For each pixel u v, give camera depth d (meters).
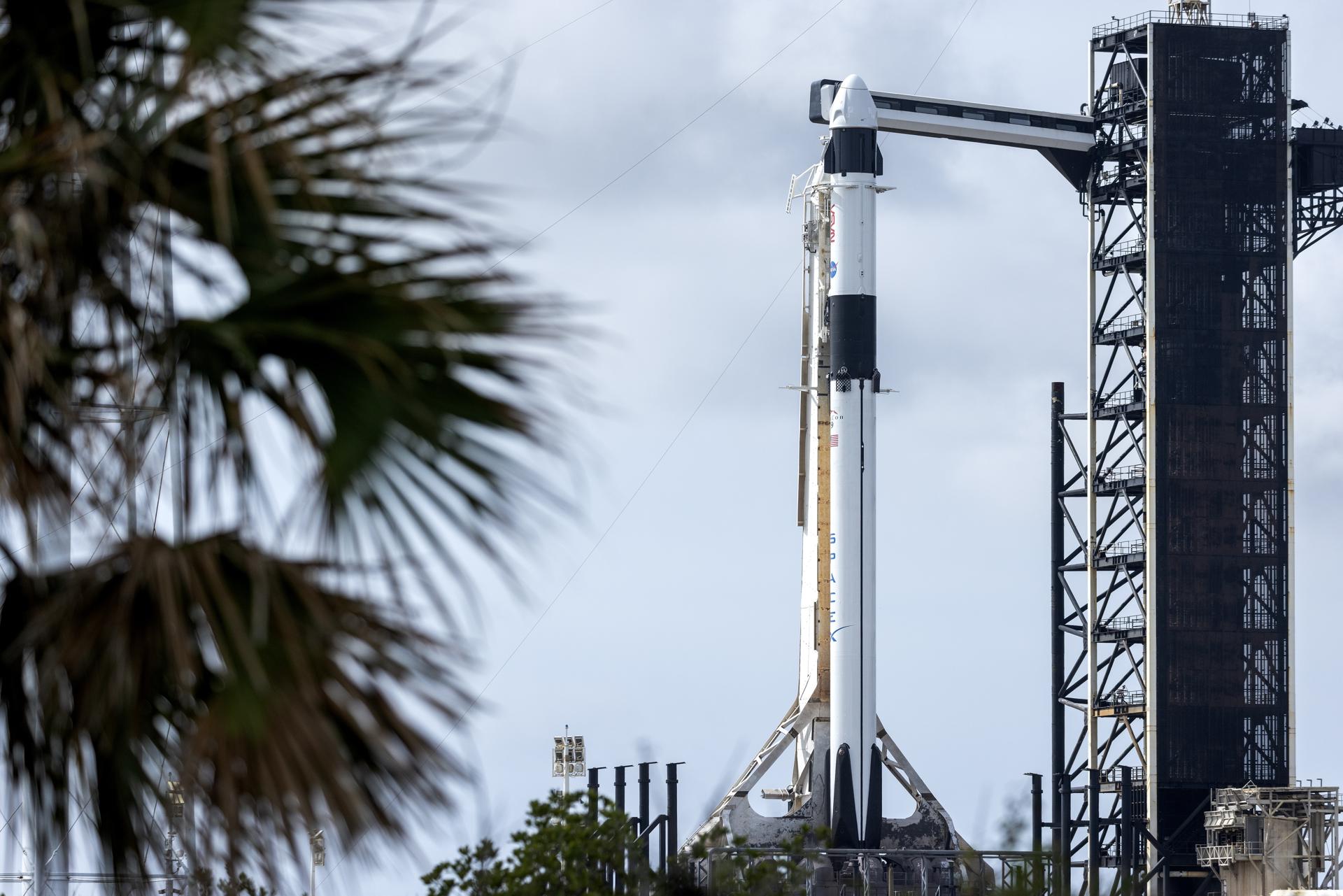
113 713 37.88
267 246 38.53
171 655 37.16
